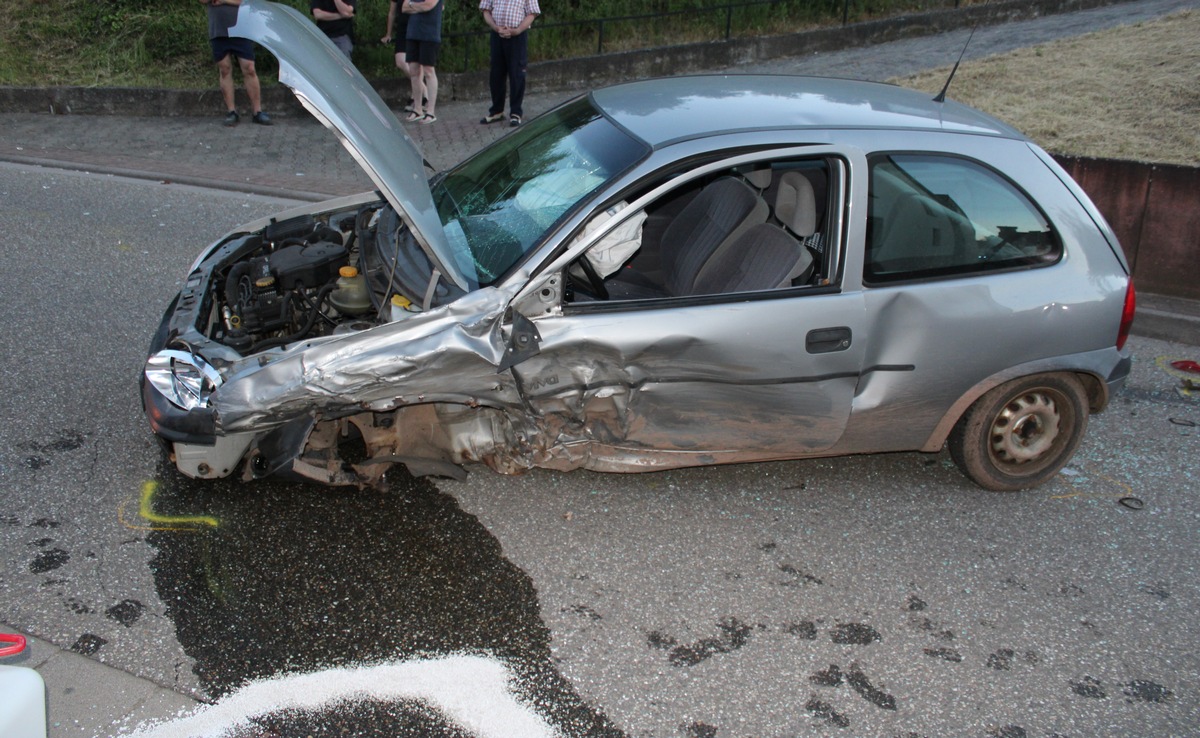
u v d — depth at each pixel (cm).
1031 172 445
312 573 396
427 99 1213
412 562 407
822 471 496
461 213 445
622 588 399
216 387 384
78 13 1413
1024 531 453
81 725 315
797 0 1647
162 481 452
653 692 344
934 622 389
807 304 404
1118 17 1620
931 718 339
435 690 340
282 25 434
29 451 470
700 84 484
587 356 389
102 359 574
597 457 426
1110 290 447
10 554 395
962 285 424
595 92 500
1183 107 1042
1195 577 425
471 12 1445
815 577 413
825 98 459
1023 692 354
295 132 1205
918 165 425
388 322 393
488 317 376
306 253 456
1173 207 700
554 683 346
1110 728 339
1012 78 1221
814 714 338
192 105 1263
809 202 425
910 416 439
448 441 418
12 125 1191
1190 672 368
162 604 373
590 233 387
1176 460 522
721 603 394
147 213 877
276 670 345
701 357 397
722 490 473
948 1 1738
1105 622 393
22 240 784
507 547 421
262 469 421
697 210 470
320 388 367
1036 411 465
